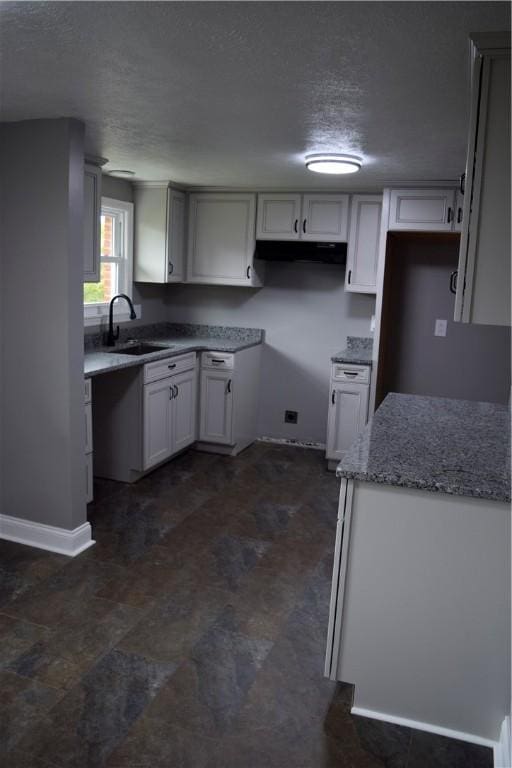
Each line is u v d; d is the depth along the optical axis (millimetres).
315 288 5035
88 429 3709
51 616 2623
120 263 4785
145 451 4180
